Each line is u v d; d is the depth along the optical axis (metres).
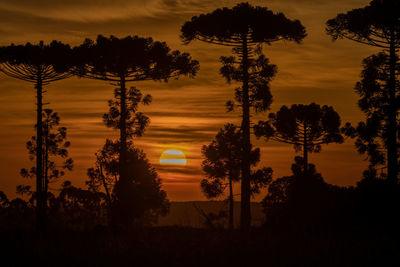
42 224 50.56
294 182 41.00
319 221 30.30
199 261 20.44
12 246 24.42
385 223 28.92
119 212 50.25
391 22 38.88
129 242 25.72
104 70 49.47
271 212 38.78
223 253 21.56
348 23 40.28
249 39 43.81
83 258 21.42
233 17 41.38
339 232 26.81
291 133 56.25
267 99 43.91
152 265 20.20
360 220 29.64
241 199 45.41
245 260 20.31
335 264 19.05
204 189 50.12
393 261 19.34
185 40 44.06
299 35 43.41
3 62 48.19
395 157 41.91
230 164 49.44
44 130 57.34
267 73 43.78
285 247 22.55
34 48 48.03
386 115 42.56
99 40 48.31
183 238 26.30
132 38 48.91
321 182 41.25
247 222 44.69
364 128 43.31
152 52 48.59
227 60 44.28
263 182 45.66
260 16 41.31
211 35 43.22
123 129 50.34
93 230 35.47
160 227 36.97
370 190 32.62
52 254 22.34
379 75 42.06
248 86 44.50
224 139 49.88
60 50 48.25
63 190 64.38
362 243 22.67
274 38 43.91
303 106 56.75
